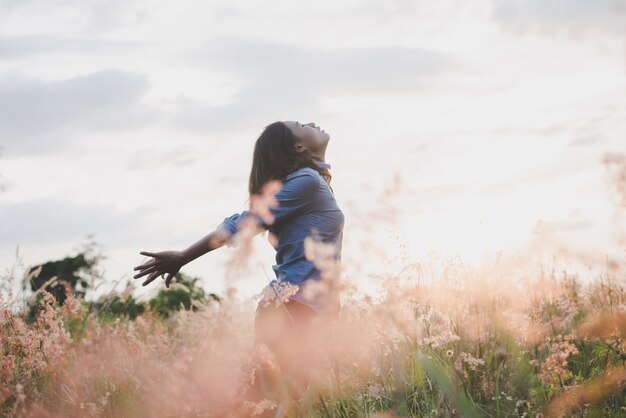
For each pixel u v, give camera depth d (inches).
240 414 130.7
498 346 141.6
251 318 169.9
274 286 138.6
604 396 122.6
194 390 135.0
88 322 182.7
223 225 151.3
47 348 155.6
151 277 152.9
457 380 133.2
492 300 150.4
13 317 161.0
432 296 151.5
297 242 150.6
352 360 140.0
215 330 171.3
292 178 152.9
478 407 128.8
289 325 143.9
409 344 141.0
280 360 142.7
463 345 143.5
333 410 130.0
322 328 142.2
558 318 156.0
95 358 153.9
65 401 143.8
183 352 147.3
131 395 146.6
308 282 143.5
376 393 134.7
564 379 130.9
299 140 159.9
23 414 136.3
